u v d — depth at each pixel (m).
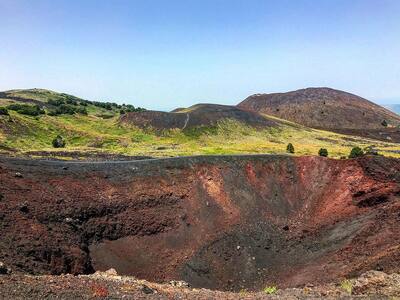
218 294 19.83
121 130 97.25
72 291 15.59
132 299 15.91
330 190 45.09
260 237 39.00
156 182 41.59
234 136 94.50
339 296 18.86
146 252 35.22
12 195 32.47
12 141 73.69
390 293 18.02
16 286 15.11
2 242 26.75
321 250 36.22
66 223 33.00
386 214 36.03
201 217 39.94
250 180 45.56
